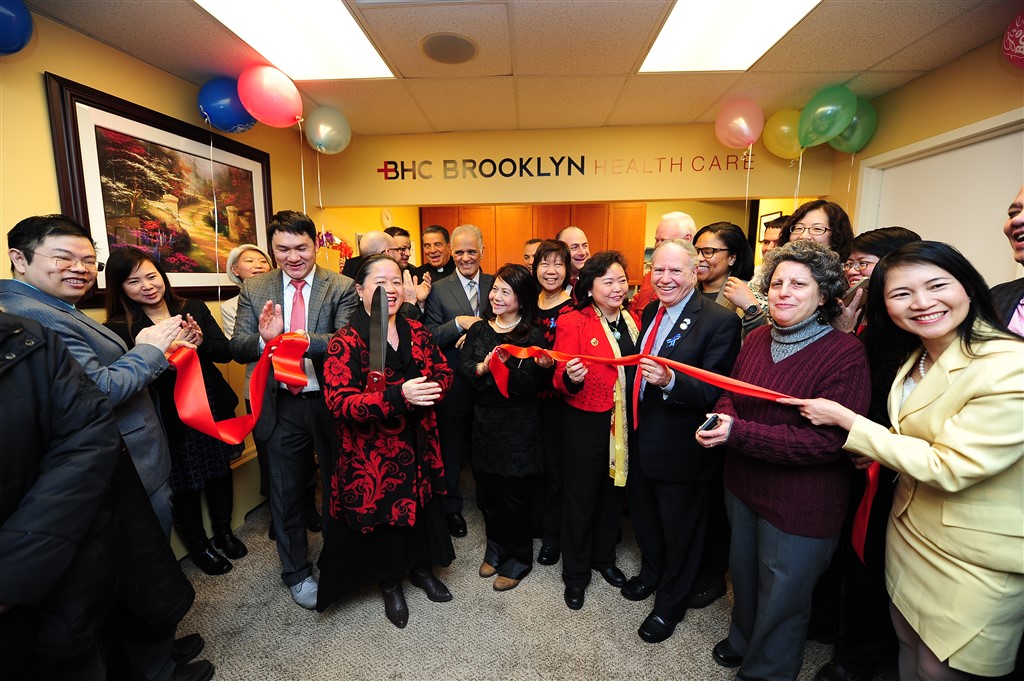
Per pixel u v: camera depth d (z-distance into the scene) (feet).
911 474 2.86
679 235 6.44
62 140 5.71
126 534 3.38
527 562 6.09
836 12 6.15
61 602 2.69
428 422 5.34
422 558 5.48
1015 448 2.56
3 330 2.56
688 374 4.16
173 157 7.34
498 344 5.79
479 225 18.06
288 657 4.87
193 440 6.10
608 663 4.76
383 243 8.51
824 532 3.59
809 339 3.62
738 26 6.54
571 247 8.04
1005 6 5.97
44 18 5.60
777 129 9.80
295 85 8.32
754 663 4.07
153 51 6.75
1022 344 2.70
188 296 7.66
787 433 3.46
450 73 7.91
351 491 4.78
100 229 6.20
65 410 2.73
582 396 5.36
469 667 4.73
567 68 7.77
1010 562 2.67
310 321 5.80
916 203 8.61
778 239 6.30
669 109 9.90
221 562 6.36
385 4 5.83
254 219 9.19
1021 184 6.77
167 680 4.18
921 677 3.20
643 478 5.34
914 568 3.18
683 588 5.01
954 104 7.55
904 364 3.38
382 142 11.43
